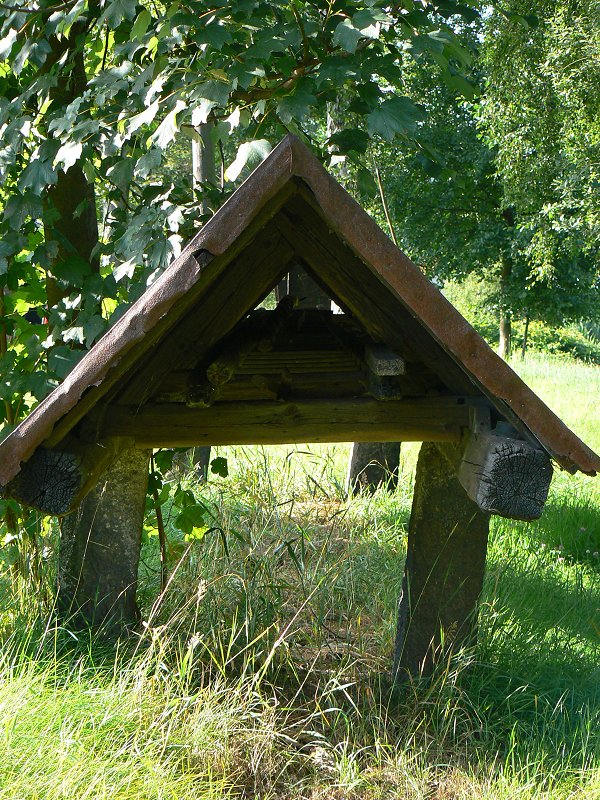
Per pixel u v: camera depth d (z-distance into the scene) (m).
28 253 4.69
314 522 6.63
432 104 21.86
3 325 4.60
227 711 3.41
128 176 3.82
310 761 3.44
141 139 4.04
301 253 3.27
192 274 2.60
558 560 6.31
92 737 3.15
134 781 2.98
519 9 14.84
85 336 3.94
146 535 4.79
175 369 3.35
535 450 2.93
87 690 3.40
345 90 4.27
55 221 4.46
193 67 3.73
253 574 4.43
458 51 3.74
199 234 2.59
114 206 4.68
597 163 14.95
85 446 3.18
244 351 3.31
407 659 4.07
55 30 3.80
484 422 3.28
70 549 4.09
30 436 2.72
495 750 3.62
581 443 2.80
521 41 15.18
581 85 14.47
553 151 16.06
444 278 27.88
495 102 16.31
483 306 30.42
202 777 3.18
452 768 3.45
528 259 25.77
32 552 4.48
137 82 3.66
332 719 3.72
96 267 4.62
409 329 3.29
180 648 3.76
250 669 3.93
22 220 3.93
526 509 2.94
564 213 16.72
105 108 3.88
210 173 8.45
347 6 3.69
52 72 4.00
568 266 26.00
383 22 3.06
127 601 4.07
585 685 4.15
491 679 3.98
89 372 2.67
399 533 6.49
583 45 14.36
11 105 3.94
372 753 3.50
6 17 4.11
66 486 2.96
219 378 3.17
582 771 3.37
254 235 3.03
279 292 5.48
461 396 3.39
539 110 15.79
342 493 7.78
